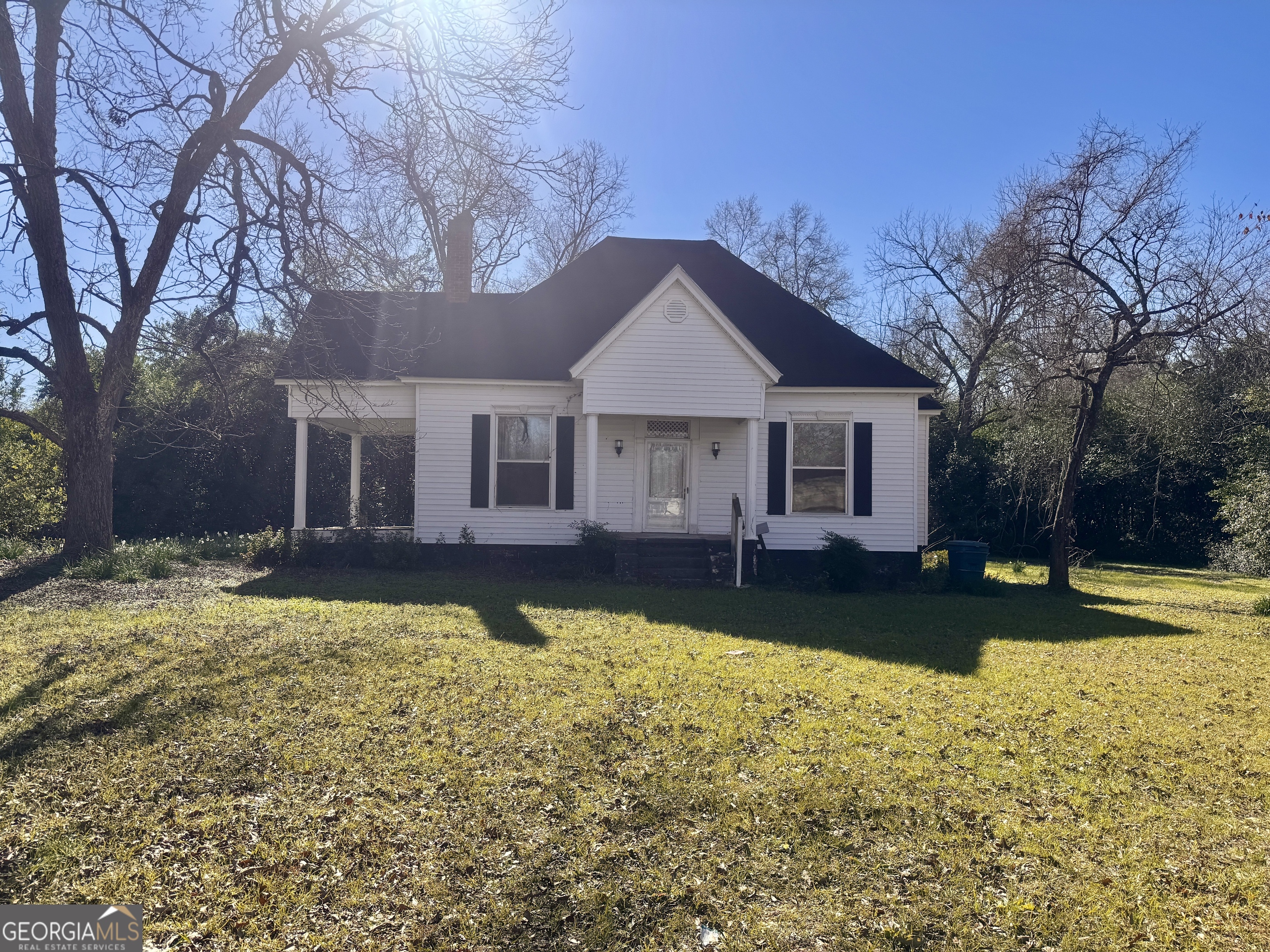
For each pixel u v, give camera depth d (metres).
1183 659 10.46
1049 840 5.34
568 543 17.52
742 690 8.11
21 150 14.09
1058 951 4.31
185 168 14.80
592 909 4.56
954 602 15.09
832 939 4.36
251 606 11.34
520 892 4.66
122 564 13.72
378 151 15.14
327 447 26.66
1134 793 6.09
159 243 14.90
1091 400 17.75
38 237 14.48
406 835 5.18
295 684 7.74
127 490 24.52
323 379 16.00
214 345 17.69
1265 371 15.74
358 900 4.57
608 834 5.27
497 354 18.16
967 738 7.03
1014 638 11.62
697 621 11.77
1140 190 15.28
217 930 4.28
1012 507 28.39
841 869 4.97
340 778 5.88
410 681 7.94
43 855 4.80
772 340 19.06
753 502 16.92
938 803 5.79
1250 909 4.65
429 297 20.84
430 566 17.28
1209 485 26.70
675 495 18.11
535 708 7.30
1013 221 17.11
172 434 24.17
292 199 15.74
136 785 5.65
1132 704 8.23
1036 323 16.44
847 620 12.64
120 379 14.91
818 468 17.95
